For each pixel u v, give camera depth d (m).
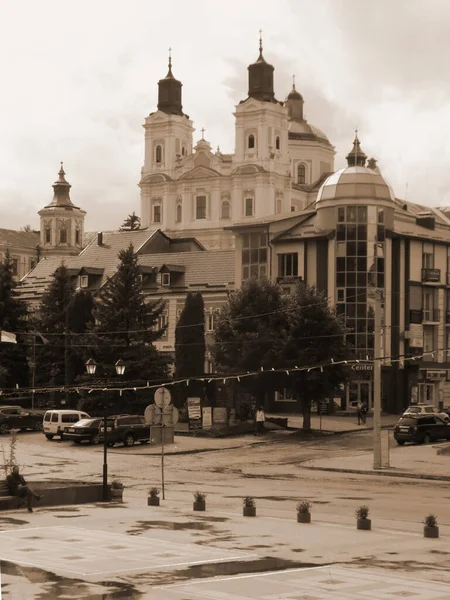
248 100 147.00
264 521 27.78
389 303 82.88
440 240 88.06
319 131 162.62
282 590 17.80
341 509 31.52
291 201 151.62
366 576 19.27
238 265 87.75
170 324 93.19
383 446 58.59
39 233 188.25
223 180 148.00
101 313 75.75
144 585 18.19
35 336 85.19
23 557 21.25
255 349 67.06
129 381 71.12
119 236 110.44
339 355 66.56
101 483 35.19
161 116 155.00
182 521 27.69
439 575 19.52
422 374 85.31
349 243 81.75
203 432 65.75
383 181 83.00
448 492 37.19
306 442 61.94
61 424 63.78
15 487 30.81
